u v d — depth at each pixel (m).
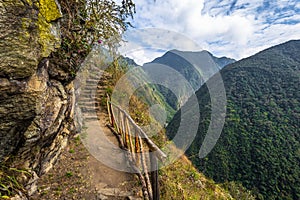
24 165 1.96
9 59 1.34
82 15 2.73
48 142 2.37
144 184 2.69
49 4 1.67
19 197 1.73
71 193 2.43
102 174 2.94
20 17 1.38
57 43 1.86
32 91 1.57
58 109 2.35
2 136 1.55
